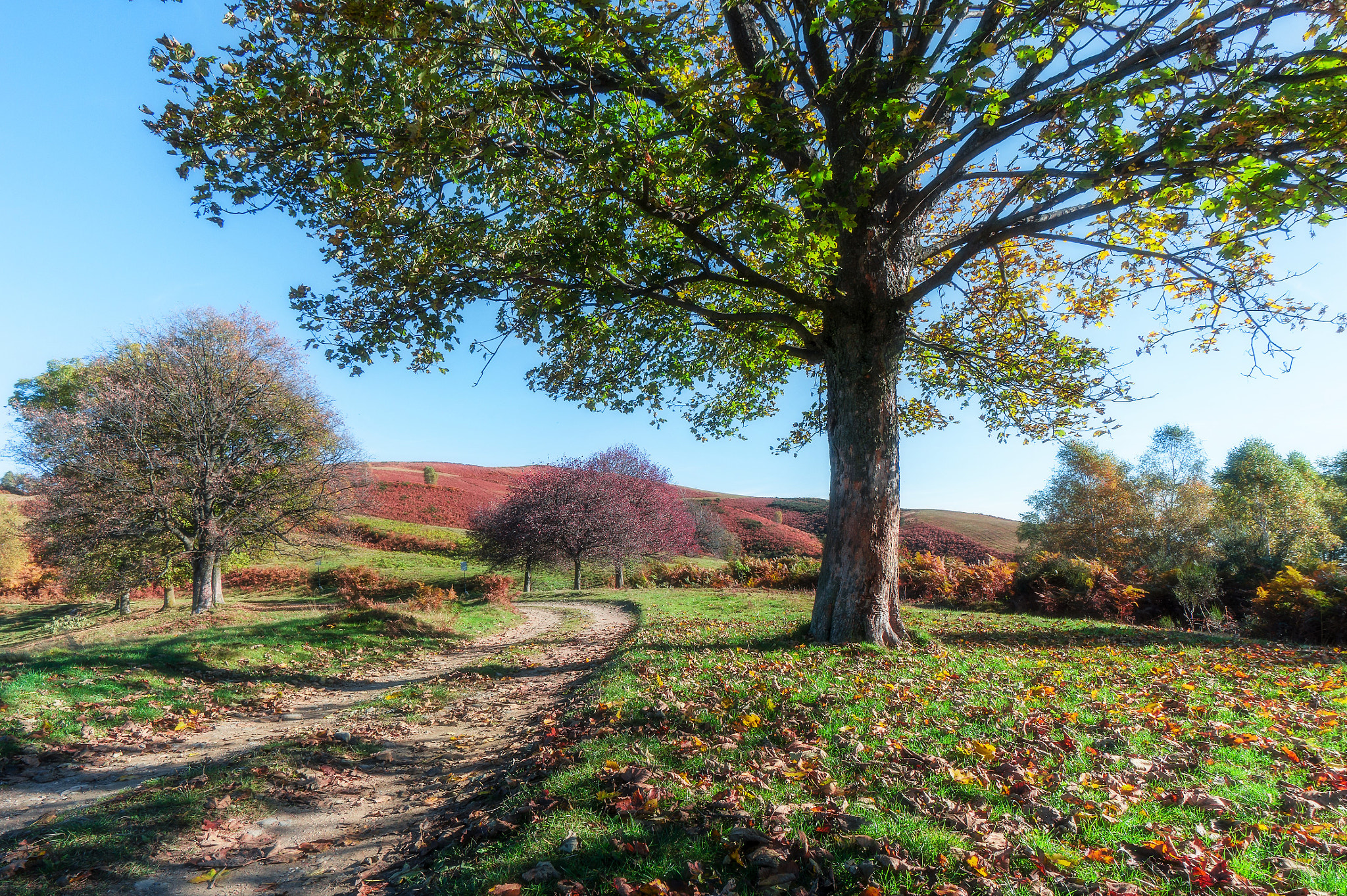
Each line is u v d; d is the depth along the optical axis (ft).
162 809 14.69
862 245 29.84
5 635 82.53
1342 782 12.20
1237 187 20.04
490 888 9.54
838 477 32.09
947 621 47.50
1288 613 43.75
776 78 22.38
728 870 9.52
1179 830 10.25
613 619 64.23
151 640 42.39
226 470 68.18
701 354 43.55
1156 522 99.55
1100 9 21.34
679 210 28.53
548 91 25.02
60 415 63.00
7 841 13.26
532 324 33.81
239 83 22.35
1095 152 21.72
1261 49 20.34
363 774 18.12
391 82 20.39
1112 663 26.14
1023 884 8.77
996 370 38.91
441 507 185.78
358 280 30.12
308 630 47.16
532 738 20.44
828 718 17.53
